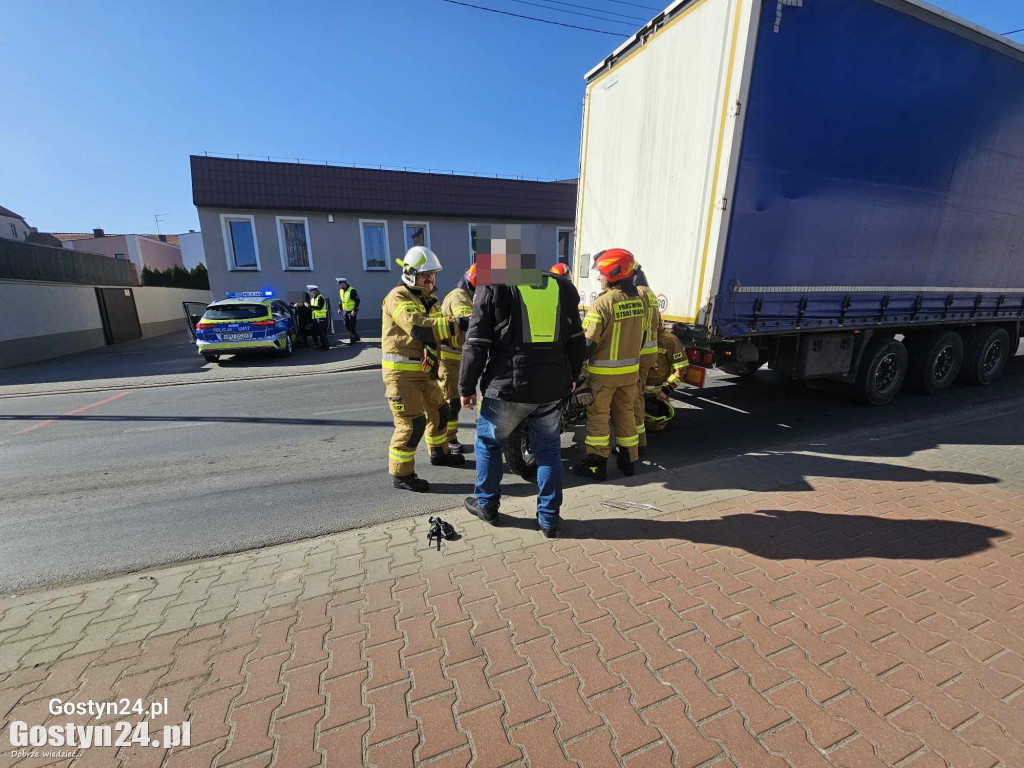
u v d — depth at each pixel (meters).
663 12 4.50
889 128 4.81
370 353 12.37
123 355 13.98
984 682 1.95
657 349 4.39
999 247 6.34
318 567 2.88
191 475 4.59
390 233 17.70
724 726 1.77
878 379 6.25
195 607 2.55
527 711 1.86
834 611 2.37
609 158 5.54
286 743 1.75
